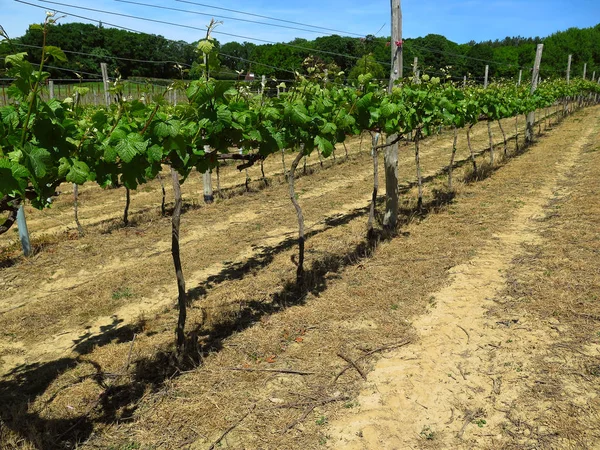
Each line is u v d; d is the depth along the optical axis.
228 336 4.35
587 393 3.25
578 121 24.80
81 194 11.46
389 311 4.66
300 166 14.40
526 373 3.54
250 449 2.95
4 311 5.32
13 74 2.10
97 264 6.71
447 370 3.66
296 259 6.36
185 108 3.27
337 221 8.34
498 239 6.68
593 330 3.99
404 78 6.69
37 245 7.32
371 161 14.61
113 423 3.25
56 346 4.54
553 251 5.89
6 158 2.00
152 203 10.43
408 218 7.94
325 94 5.20
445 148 17.27
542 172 11.39
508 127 23.83
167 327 4.68
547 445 2.83
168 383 3.65
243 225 8.33
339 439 3.00
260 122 4.20
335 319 4.56
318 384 3.57
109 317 5.10
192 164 3.59
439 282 5.27
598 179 9.86
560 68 52.34
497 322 4.31
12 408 3.43
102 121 2.80
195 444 3.02
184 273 6.20
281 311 4.80
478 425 3.06
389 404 3.31
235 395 3.47
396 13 6.70
